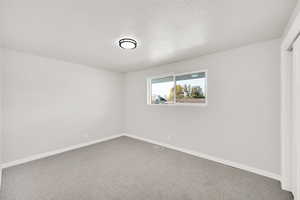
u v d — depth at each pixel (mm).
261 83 2236
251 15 1558
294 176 1703
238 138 2479
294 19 1413
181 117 3320
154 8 1438
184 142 3270
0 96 2303
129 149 3469
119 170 2420
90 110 3875
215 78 2742
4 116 2510
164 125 3688
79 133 3635
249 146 2363
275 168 2125
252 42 2268
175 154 3139
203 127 2934
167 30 1896
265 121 2209
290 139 1849
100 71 4113
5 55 2502
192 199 1717
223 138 2656
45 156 3016
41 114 2973
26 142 2770
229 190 1883
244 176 2211
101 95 4145
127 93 4695
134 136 4492
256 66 2279
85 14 1545
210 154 2840
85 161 2781
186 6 1406
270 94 2158
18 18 1609
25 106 2756
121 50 2635
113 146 3697
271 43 2143
